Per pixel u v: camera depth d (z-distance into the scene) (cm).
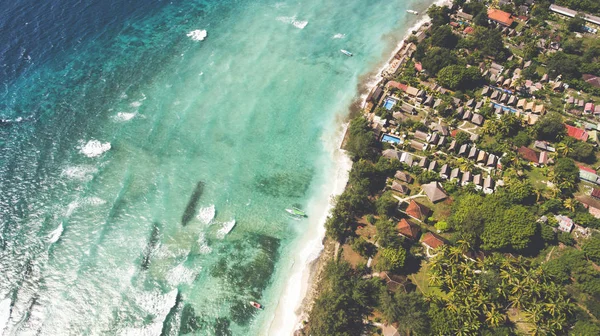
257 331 7119
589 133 9850
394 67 12112
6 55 11512
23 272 7625
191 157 9669
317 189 9250
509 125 9800
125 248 8012
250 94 11281
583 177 8931
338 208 8269
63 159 9362
